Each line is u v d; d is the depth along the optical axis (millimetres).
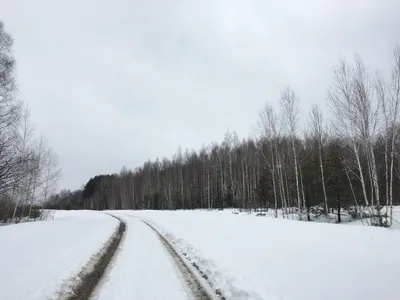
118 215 41969
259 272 7242
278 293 5699
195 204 63969
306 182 31406
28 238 12234
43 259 8961
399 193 36500
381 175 28562
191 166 72250
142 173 91125
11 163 18078
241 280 6812
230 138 60531
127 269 8617
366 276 5934
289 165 37031
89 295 6355
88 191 128875
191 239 13945
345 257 7465
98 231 18156
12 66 17594
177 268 8758
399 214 24406
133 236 16750
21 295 5922
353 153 22094
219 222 18562
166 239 15438
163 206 71312
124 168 113562
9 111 17766
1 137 17734
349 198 27438
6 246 10164
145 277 7715
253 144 53312
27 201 29828
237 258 8961
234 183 54969
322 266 6957
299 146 34812
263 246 10055
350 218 27719
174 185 70562
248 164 51656
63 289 6684
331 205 29422
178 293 6410
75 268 8312
